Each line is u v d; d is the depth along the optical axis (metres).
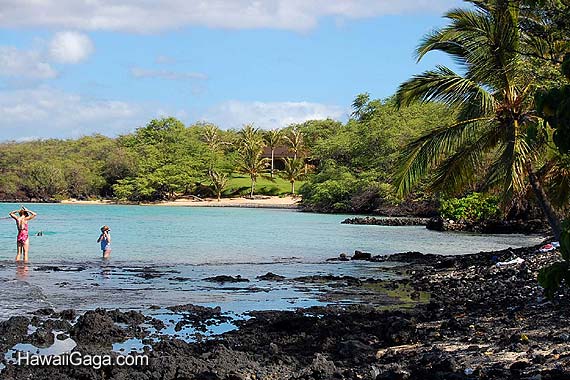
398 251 32.81
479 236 43.09
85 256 28.61
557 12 10.62
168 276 22.42
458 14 19.34
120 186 105.25
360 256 29.08
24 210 26.45
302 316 14.84
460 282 19.98
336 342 11.88
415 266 26.09
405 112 73.25
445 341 11.31
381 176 71.94
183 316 14.93
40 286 19.50
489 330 11.95
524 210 46.81
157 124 118.88
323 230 47.78
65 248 31.95
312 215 70.75
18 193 104.88
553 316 12.50
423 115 71.12
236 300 17.64
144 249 32.16
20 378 9.79
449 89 19.41
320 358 10.21
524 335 10.91
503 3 16.70
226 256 29.44
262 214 72.69
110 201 105.56
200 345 11.89
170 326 13.77
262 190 109.75
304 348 11.77
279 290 19.56
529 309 13.59
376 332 12.80
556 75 15.34
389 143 69.19
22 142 123.50
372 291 19.41
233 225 52.91
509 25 17.69
